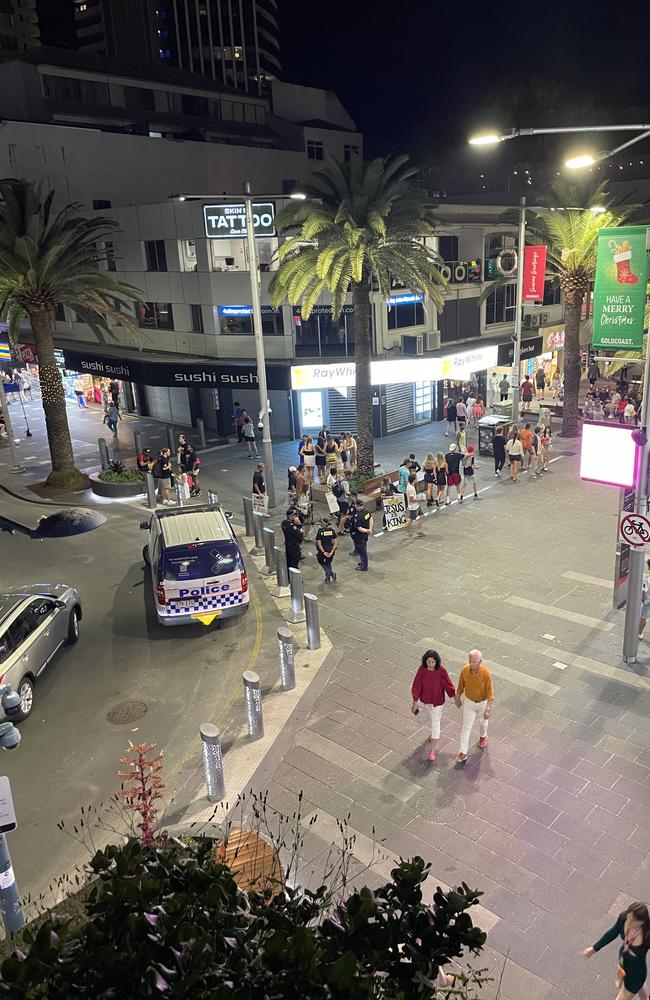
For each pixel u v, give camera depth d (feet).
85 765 38.86
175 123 171.22
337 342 106.63
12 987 9.21
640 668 44.78
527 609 52.95
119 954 9.34
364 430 83.10
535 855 30.89
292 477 76.18
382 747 38.60
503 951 26.50
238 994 8.68
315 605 48.42
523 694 42.57
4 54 288.71
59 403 87.76
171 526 53.93
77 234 81.97
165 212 109.70
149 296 118.01
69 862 32.17
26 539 73.77
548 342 141.38
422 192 88.28
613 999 24.64
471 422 112.27
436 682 36.52
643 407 42.19
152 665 48.65
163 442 111.75
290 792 35.55
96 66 163.53
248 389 108.47
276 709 42.55
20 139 130.11
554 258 99.91
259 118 200.54
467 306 122.21
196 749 39.68
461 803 34.17
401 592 56.95
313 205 75.51
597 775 35.58
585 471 44.65
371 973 9.98
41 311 82.84
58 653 50.65
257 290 72.79
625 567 51.37
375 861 30.89
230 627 53.42
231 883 11.33
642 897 28.63
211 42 284.61
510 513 73.67
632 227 41.86
